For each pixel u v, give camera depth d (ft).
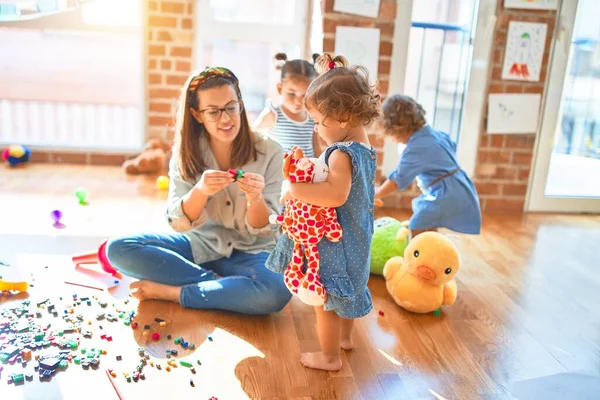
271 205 6.80
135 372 5.29
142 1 11.38
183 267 6.63
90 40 11.78
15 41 11.63
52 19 11.55
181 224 6.41
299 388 5.30
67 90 12.05
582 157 11.39
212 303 6.44
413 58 10.95
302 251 5.37
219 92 6.23
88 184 10.91
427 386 5.46
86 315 6.25
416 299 6.78
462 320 6.81
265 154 6.84
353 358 5.87
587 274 8.36
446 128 11.31
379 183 11.22
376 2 10.33
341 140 5.26
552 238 9.87
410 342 6.24
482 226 10.35
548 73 10.80
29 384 5.04
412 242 7.02
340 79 4.99
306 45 11.89
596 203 11.48
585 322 6.90
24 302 6.39
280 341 6.07
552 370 5.84
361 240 5.27
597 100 11.11
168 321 6.27
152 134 12.09
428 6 10.68
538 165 11.23
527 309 7.17
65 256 7.68
